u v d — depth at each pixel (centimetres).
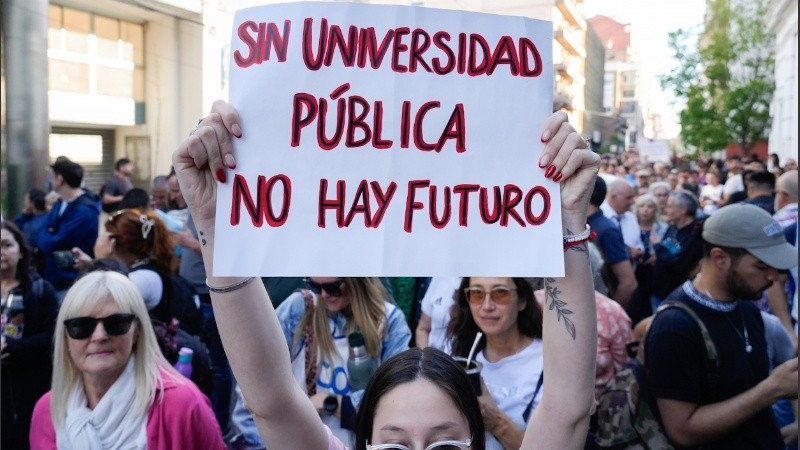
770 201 669
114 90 1941
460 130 157
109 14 1881
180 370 313
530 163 157
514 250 155
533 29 159
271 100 154
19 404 370
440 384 157
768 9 2530
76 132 1958
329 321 299
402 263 154
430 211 156
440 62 157
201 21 1612
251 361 157
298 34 155
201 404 245
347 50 156
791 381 239
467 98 157
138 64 1997
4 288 374
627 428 265
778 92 2548
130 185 1102
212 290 157
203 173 155
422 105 157
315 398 286
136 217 399
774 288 420
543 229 155
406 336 309
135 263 398
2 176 984
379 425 157
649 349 265
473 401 162
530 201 156
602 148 5197
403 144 156
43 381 377
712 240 263
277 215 153
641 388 267
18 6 958
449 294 382
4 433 368
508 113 158
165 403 238
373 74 156
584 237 157
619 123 6650
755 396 246
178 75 1888
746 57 2638
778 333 312
